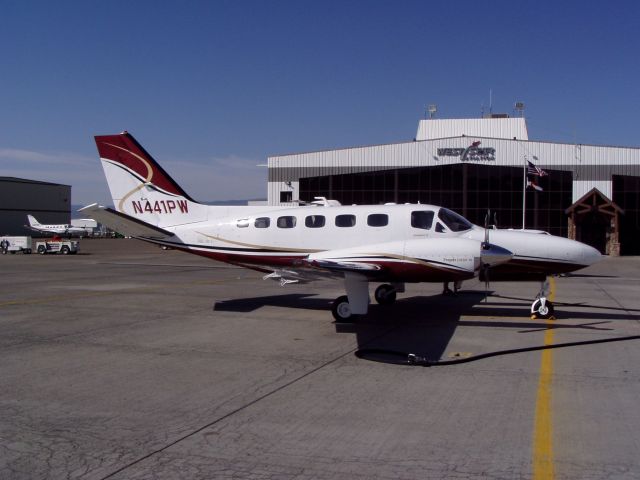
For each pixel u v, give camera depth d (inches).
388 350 354.3
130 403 250.8
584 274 974.4
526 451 194.1
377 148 1702.8
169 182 564.7
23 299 601.3
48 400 255.8
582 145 1635.1
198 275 916.6
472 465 183.2
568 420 225.3
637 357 334.6
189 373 301.7
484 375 294.8
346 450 196.2
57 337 398.9
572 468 180.4
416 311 515.8
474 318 476.7
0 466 185.3
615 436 207.8
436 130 2052.2
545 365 315.6
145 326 441.7
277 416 232.2
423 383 280.2
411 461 186.7
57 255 1617.9
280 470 180.5
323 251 510.9
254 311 517.0
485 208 1657.2
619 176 1632.6
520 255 473.7
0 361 329.1
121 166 571.5
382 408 241.6
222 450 197.2
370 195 1707.7
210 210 558.6
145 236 555.5
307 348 362.6
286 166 1760.6
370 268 422.3
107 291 677.3
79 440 207.3
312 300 591.8
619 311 520.1
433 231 484.4
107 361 329.1
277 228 524.1
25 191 3321.9
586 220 1643.7
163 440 206.7
